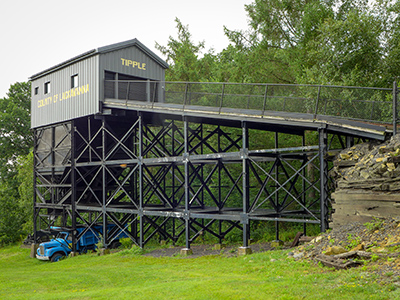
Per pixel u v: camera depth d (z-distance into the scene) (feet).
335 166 49.26
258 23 94.84
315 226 77.30
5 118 166.71
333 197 45.85
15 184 159.63
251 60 93.20
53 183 87.15
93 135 85.51
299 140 82.12
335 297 27.86
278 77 90.89
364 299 26.55
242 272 42.73
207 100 92.02
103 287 44.86
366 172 43.39
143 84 84.48
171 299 33.45
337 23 76.23
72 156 82.23
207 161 72.33
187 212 64.90
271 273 38.88
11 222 128.77
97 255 75.15
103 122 77.30
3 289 48.21
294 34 93.09
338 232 42.86
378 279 29.78
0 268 75.41
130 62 81.41
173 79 122.52
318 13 84.64
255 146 88.99
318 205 80.74
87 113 77.46
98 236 83.41
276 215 65.51
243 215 57.88
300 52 86.02
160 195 80.43
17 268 73.46
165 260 60.49
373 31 77.05
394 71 76.23
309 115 52.08
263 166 89.30
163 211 71.05
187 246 64.54
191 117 65.31
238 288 34.37
